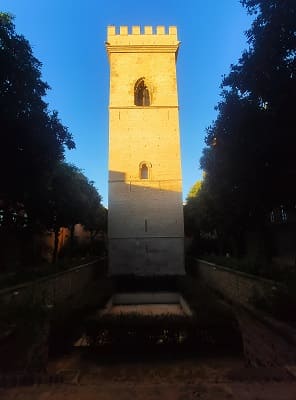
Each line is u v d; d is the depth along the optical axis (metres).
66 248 45.06
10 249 27.28
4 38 15.16
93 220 41.50
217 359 7.93
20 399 4.43
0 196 19.61
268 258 20.02
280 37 11.56
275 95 12.15
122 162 29.72
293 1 10.84
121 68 31.52
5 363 7.21
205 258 27.66
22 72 15.78
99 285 20.38
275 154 13.50
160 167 29.73
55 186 28.98
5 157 16.38
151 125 30.45
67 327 8.74
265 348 8.05
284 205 15.77
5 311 9.66
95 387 4.81
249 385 4.79
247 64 12.70
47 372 6.78
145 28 32.22
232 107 14.06
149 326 8.98
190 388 4.67
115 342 8.86
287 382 4.94
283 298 9.84
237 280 15.96
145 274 28.11
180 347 8.83
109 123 30.38
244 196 16.73
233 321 8.92
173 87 31.28
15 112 15.53
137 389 4.68
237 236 26.53
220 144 16.22
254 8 12.33
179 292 22.28
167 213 28.98
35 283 12.88
